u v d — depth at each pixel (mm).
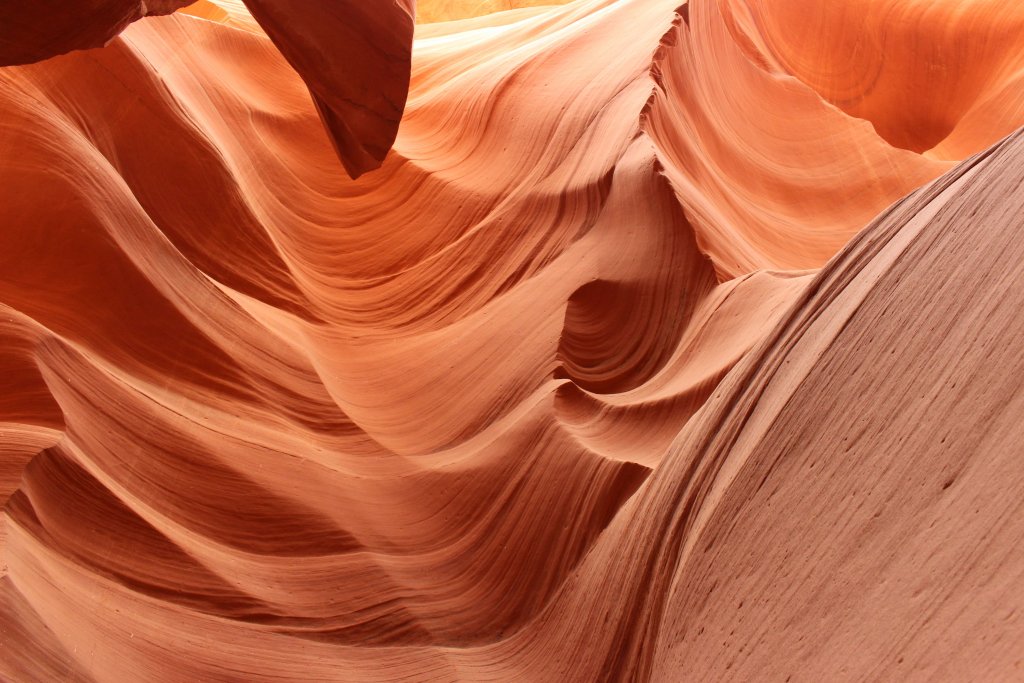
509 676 4676
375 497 6082
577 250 7797
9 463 4453
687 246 7316
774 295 6488
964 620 1747
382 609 5176
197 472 5484
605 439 5949
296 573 5258
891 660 1894
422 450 6574
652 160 7836
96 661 3955
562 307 7199
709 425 3717
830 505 2451
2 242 6145
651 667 3324
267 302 7648
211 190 7832
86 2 3736
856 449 2475
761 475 2947
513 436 6141
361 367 7586
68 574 4324
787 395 3080
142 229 6785
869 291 2951
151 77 7840
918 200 3131
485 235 8492
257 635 4754
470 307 7984
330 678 4691
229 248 7723
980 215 2527
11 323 5156
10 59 3828
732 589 2756
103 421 5270
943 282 2510
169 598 4672
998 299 2180
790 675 2215
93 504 4723
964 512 1911
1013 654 1567
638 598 3805
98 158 6914
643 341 7051
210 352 6473
